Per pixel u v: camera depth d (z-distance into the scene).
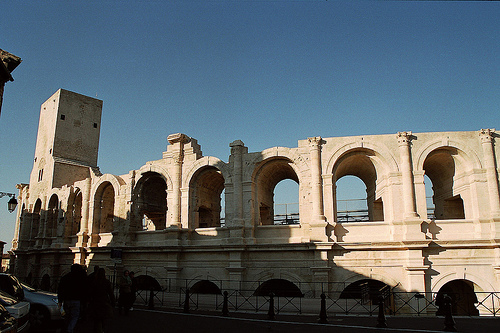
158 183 49.69
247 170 39.47
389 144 36.81
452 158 37.38
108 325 22.77
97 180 49.81
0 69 24.33
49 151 59.91
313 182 37.03
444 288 40.91
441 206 41.16
